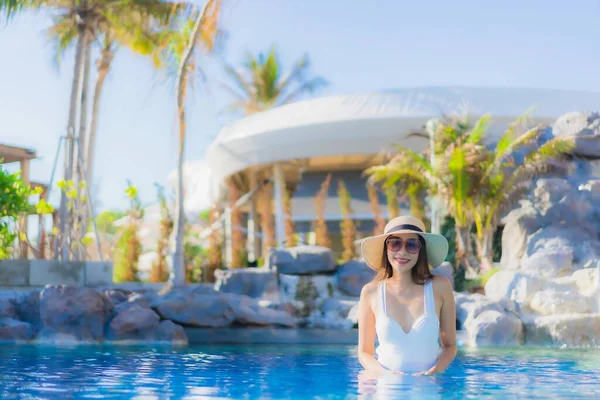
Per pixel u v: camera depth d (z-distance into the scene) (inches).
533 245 553.0
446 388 163.5
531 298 467.5
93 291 429.1
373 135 994.1
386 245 188.2
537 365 258.2
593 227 556.1
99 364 258.2
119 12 926.4
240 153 1122.7
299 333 469.1
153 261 864.9
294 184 1219.9
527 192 666.2
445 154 711.1
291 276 571.2
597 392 164.2
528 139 685.3
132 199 861.8
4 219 687.1
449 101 968.9
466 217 698.8
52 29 959.6
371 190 943.7
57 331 409.4
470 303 455.5
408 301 185.6
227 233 1180.5
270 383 186.2
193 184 1518.2
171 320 470.6
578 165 611.8
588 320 413.4
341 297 558.6
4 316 426.6
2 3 810.8
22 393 166.9
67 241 731.4
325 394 157.2
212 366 249.9
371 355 191.3
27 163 828.6
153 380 198.4
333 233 1205.1
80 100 943.0
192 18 847.1
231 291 573.0
